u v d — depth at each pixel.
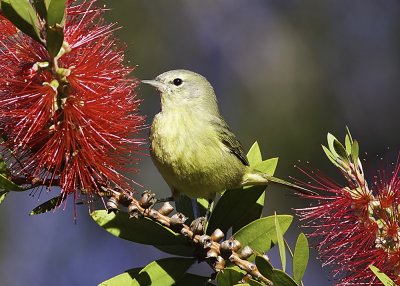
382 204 7.26
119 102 7.33
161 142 10.65
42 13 6.43
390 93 17.23
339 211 7.39
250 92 17.19
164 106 11.16
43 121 6.93
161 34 17.09
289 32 17.86
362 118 16.92
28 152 7.09
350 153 7.71
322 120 16.73
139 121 7.41
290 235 16.11
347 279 7.14
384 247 7.12
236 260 6.77
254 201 8.24
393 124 16.98
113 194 7.07
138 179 16.48
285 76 17.33
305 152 16.23
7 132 7.07
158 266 7.23
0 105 6.97
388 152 16.78
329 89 17.19
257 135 16.55
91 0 7.36
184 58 17.38
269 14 18.27
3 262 16.14
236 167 10.64
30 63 7.01
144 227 7.51
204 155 10.56
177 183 10.73
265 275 6.33
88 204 7.09
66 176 6.96
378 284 7.11
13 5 6.29
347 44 17.73
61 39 6.50
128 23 16.67
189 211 9.03
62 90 7.04
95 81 7.16
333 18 18.02
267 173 9.92
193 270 16.86
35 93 6.98
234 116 16.92
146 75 16.66
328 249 7.28
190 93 11.15
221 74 17.59
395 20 17.94
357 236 7.23
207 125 10.76
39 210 6.98
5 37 7.05
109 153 7.27
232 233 8.21
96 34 7.21
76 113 7.05
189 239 7.15
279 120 16.66
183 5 17.66
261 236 7.36
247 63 17.64
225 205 8.24
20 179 7.00
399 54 17.64
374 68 17.53
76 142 7.11
